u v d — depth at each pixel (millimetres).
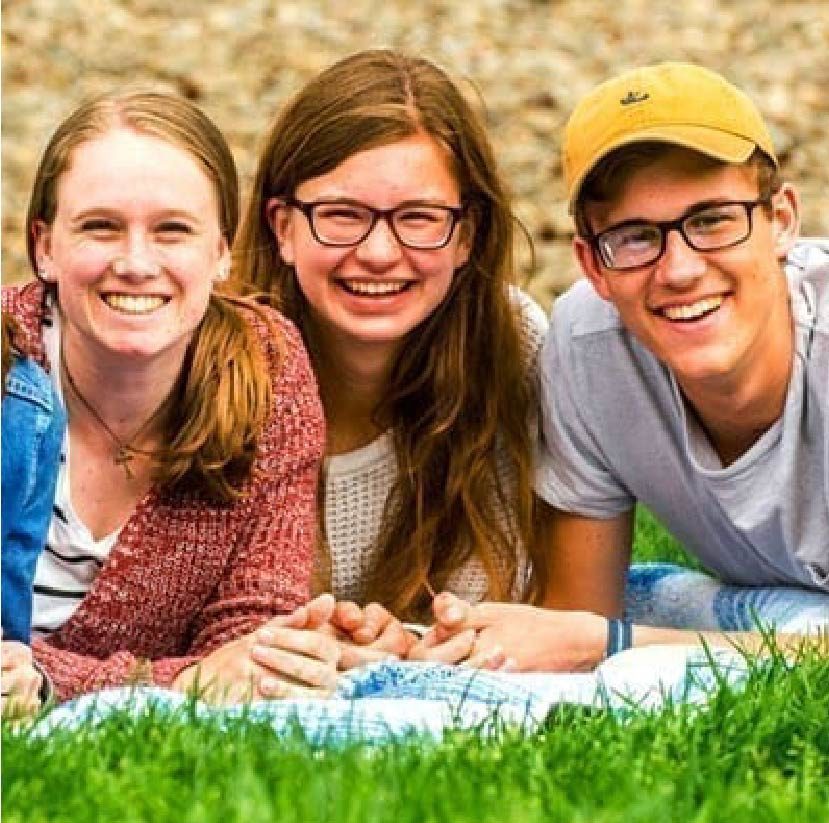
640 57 21547
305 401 7902
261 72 21016
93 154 7383
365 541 8648
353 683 7348
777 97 20609
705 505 8359
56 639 7762
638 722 6559
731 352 7773
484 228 8406
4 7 21750
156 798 5863
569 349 8344
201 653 7828
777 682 6930
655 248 7723
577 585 8695
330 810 5719
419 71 8273
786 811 5832
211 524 7754
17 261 17031
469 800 5828
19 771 6047
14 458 7211
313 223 8141
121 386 7543
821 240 8477
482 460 8531
